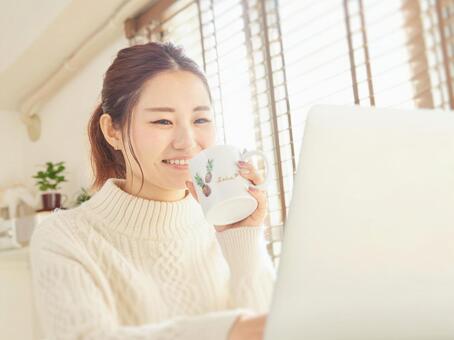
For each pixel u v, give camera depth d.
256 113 2.50
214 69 2.81
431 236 0.55
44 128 4.25
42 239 0.97
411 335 0.54
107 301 0.91
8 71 3.80
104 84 1.13
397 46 1.83
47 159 4.22
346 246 0.53
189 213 1.11
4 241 3.28
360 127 0.56
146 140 1.04
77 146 3.79
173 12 2.95
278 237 2.34
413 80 1.84
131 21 3.12
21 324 3.51
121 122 1.09
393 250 0.54
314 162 0.54
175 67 1.07
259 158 2.47
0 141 4.46
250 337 0.60
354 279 0.52
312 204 0.53
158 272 1.05
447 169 0.57
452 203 0.56
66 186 3.91
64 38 3.39
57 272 0.86
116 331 0.69
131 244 1.07
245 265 1.00
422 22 1.81
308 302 0.51
